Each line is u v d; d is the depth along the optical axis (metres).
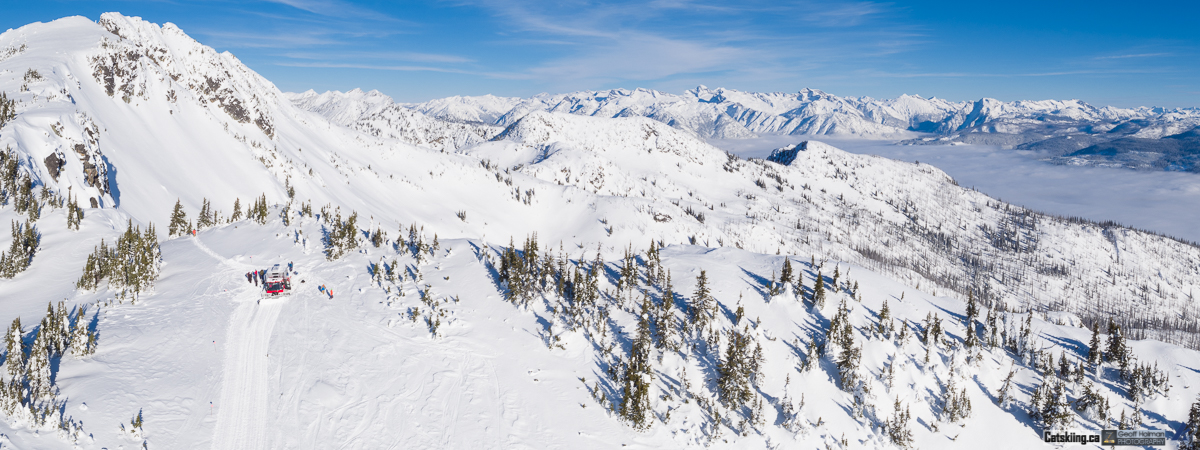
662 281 67.44
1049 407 50.97
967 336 58.28
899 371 54.59
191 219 135.25
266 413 40.28
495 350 52.75
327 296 61.16
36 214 77.81
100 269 63.75
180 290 61.22
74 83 151.88
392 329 54.56
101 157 121.12
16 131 95.88
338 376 45.81
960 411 50.72
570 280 65.56
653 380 50.06
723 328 57.47
